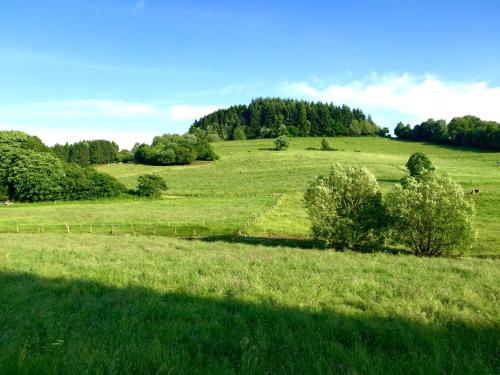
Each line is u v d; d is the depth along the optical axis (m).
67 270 13.48
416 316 8.09
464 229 28.44
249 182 95.12
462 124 163.75
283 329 7.07
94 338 6.45
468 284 12.02
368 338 6.98
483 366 5.40
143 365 5.36
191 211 59.06
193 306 8.77
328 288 10.95
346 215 31.47
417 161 78.06
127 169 132.88
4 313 8.23
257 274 12.79
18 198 82.75
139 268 14.13
